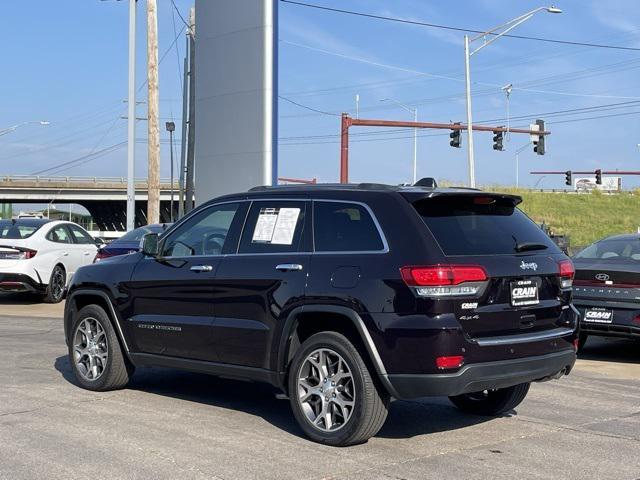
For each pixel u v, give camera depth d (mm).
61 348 10086
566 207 62719
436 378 5082
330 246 5746
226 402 7043
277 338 5859
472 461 5305
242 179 16391
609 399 7555
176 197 87812
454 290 5156
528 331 5617
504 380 5375
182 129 29750
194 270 6516
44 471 4926
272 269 5965
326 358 5641
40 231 16109
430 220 5477
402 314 5188
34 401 6945
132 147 20938
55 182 88875
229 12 16578
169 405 6883
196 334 6449
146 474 4887
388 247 5406
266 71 15992
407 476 4930
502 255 5543
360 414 5395
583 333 9984
